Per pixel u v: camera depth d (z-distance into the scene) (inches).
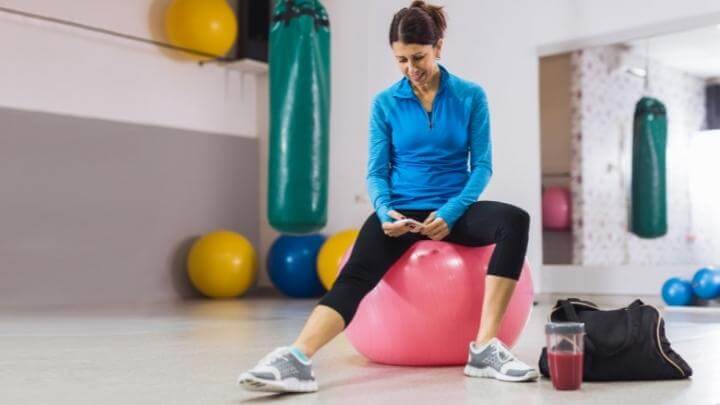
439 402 70.6
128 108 240.2
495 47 223.5
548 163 288.8
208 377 86.9
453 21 232.4
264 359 75.8
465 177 92.8
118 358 103.6
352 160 252.8
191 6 235.8
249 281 243.3
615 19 202.5
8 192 212.5
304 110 201.2
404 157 93.4
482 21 226.2
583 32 207.9
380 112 94.9
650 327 79.3
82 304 218.8
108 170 234.5
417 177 92.0
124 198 238.4
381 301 90.7
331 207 258.7
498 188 222.8
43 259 219.1
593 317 80.9
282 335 132.3
